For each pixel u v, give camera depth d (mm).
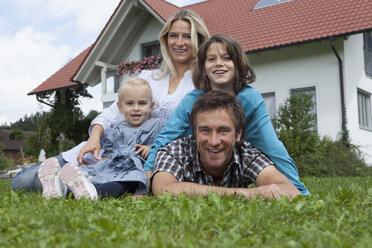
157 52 15352
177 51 4129
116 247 1465
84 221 1906
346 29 11266
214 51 3283
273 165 2969
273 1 14617
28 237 1576
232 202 2328
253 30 13398
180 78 4219
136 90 3887
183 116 3375
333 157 9750
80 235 1629
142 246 1483
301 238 1632
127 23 14969
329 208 2262
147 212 2115
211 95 2846
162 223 1833
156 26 15172
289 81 12180
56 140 17969
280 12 13742
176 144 3100
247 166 2977
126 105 3908
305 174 9203
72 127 17891
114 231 1621
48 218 1938
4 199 2885
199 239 1627
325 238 1617
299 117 9836
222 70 3283
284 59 12297
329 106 11523
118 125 3955
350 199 2586
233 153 2975
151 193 3186
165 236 1633
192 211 2041
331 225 1826
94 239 1577
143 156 3512
